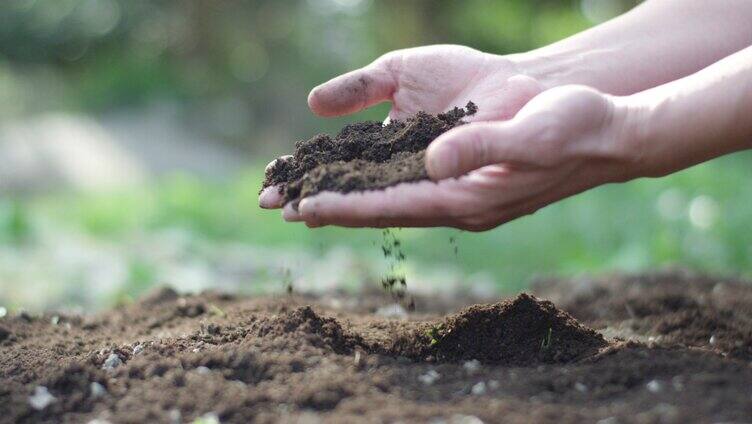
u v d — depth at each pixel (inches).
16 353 28.2
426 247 67.2
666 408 22.2
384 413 22.5
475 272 60.5
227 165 127.4
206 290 36.2
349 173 25.5
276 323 27.5
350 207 25.0
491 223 26.0
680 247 56.1
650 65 30.2
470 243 67.6
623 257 55.4
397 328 29.4
